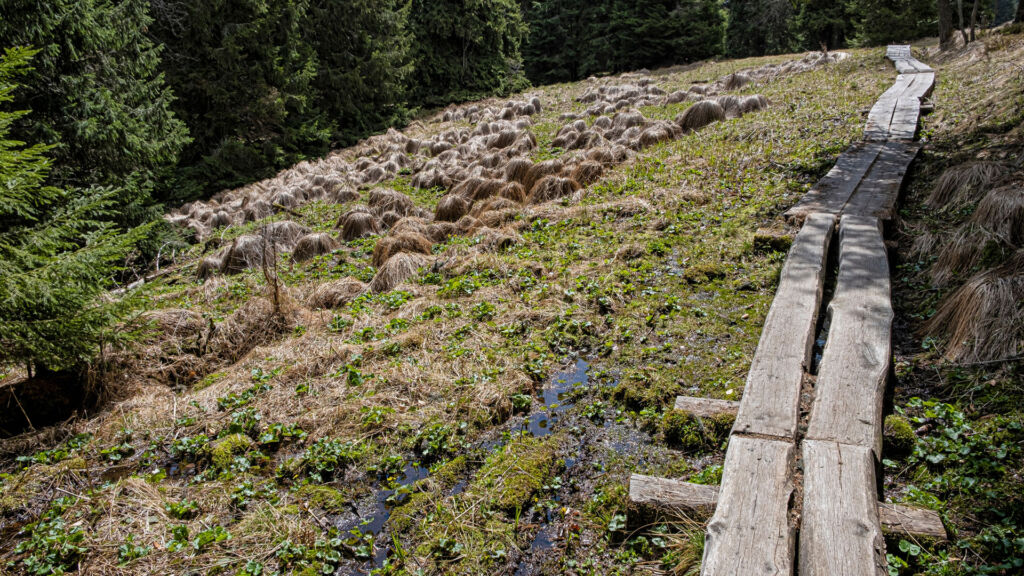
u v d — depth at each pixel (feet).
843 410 10.54
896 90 41.01
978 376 12.37
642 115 50.75
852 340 12.68
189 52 57.52
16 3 28.71
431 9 92.58
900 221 20.65
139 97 39.09
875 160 26.37
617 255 22.75
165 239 37.68
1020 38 48.39
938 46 65.98
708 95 59.00
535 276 22.43
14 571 10.82
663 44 112.88
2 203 15.01
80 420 16.43
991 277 13.94
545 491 11.71
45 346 15.24
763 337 13.25
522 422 14.21
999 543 8.81
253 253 32.65
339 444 13.85
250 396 16.56
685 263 21.24
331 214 42.52
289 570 10.41
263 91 59.52
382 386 16.12
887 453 11.07
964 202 20.18
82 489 13.24
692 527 9.68
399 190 45.83
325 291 24.61
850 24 112.57
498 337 18.15
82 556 10.90
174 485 13.16
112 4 38.04
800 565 7.74
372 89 77.71
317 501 12.16
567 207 30.04
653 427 13.12
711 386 14.20
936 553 8.75
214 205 52.06
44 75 30.96
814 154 29.50
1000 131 25.80
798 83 53.93
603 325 18.12
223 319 22.18
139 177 35.29
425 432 13.96
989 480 10.06
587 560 9.99
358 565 10.52
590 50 119.75
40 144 15.01
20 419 16.46
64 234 16.17
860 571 7.39
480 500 11.39
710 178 29.63
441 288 22.77
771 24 134.72
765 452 9.63
